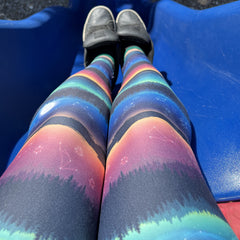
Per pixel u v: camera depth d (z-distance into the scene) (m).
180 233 0.23
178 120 0.45
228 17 0.75
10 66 0.76
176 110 0.46
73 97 0.46
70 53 1.16
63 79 1.03
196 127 0.71
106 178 0.35
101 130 0.47
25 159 0.32
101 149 0.43
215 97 0.77
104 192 0.33
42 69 0.91
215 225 0.25
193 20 0.90
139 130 0.37
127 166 0.33
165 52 1.11
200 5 1.40
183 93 0.88
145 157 0.32
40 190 0.28
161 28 1.16
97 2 1.40
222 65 0.79
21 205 0.26
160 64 1.09
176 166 0.30
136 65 0.68
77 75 0.57
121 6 1.41
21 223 0.25
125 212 0.27
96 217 0.31
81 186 0.31
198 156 0.63
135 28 1.12
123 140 0.38
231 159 0.60
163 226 0.24
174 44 1.05
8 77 0.75
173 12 1.03
